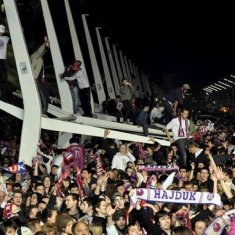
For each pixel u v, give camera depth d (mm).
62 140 32000
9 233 13570
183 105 34375
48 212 15906
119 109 43125
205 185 18719
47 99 29156
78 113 34875
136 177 21391
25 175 21891
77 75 33656
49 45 31250
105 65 58281
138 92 76062
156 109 43062
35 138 26703
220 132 44906
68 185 19188
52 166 23453
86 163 25188
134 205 14711
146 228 14500
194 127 33125
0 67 35562
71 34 40344
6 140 40469
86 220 15523
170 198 14711
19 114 27281
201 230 13289
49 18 33594
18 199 16812
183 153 27094
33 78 26594
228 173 19281
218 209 15172
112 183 18594
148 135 33500
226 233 13562
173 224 15039
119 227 15094
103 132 28547
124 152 25031
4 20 32031
